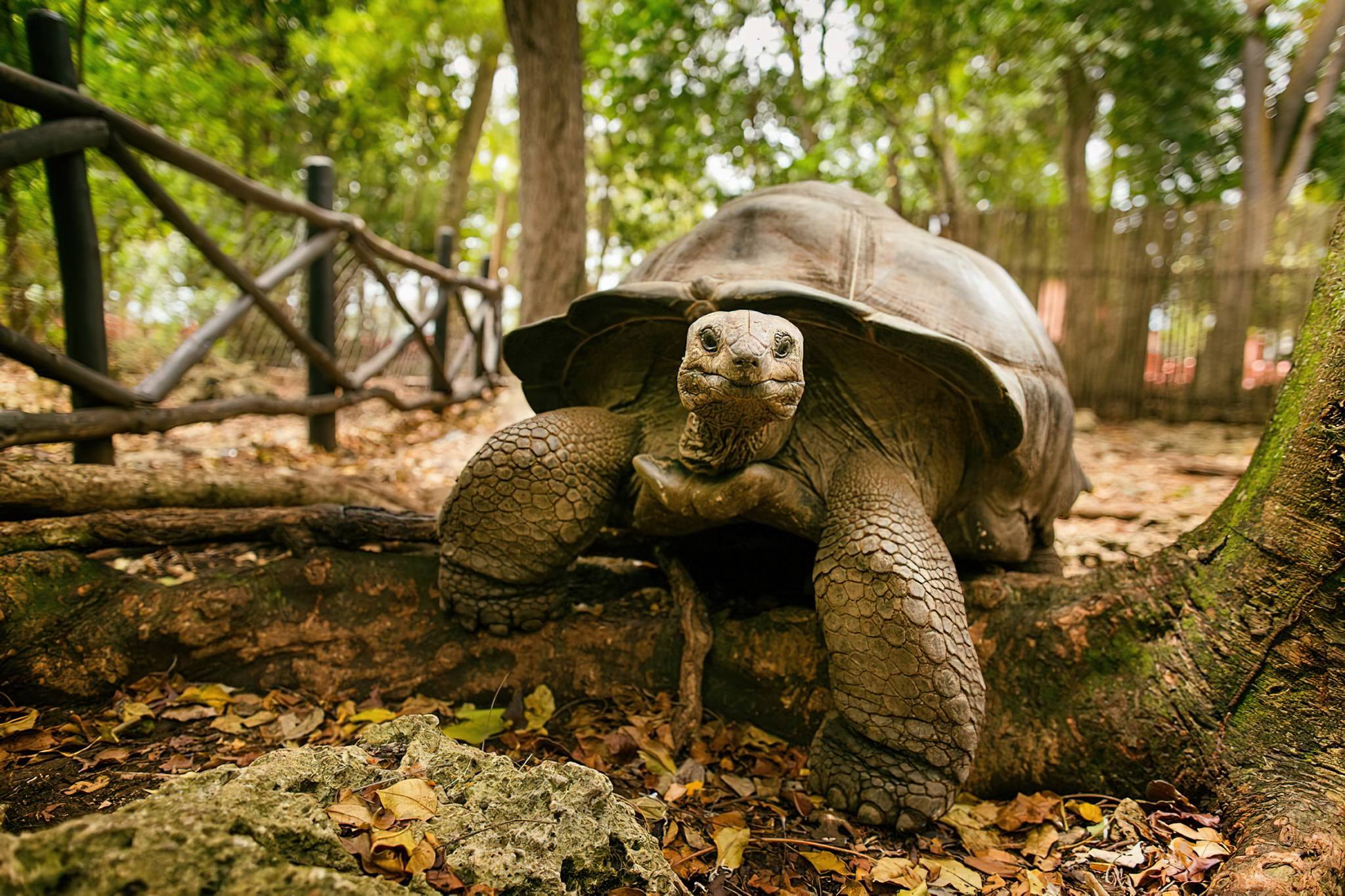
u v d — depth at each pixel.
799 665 1.17
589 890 0.73
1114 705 1.05
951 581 1.04
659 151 4.98
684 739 1.11
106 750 1.00
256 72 3.27
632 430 1.22
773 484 1.07
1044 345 1.48
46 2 2.12
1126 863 0.91
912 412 1.16
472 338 4.19
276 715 1.11
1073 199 5.20
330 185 2.73
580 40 3.03
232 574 1.25
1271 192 5.15
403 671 1.20
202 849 0.56
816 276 1.17
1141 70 4.99
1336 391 0.94
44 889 0.52
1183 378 4.81
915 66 4.61
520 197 3.08
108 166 2.12
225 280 2.94
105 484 1.31
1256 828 0.87
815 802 1.02
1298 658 0.95
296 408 2.43
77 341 1.66
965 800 1.07
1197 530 1.10
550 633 1.23
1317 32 5.13
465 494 1.15
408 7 5.43
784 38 3.79
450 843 0.72
